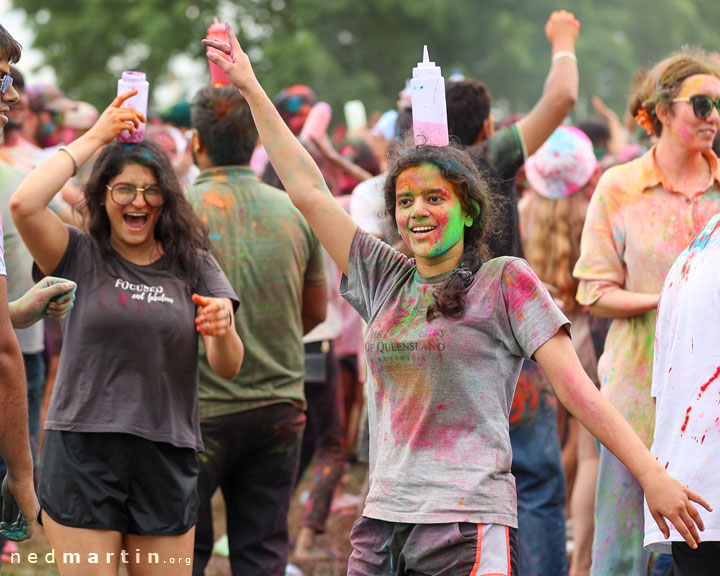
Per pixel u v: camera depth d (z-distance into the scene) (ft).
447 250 32.07
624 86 262.88
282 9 252.21
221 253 44.62
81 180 52.95
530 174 57.88
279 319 45.16
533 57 262.06
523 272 31.30
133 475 37.55
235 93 45.73
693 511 29.53
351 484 78.89
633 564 42.57
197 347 39.29
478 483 30.30
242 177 46.14
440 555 30.19
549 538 46.01
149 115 76.33
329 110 67.05
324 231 34.22
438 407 30.94
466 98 45.11
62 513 36.83
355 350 75.15
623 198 43.65
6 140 57.93
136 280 38.73
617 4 285.23
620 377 43.47
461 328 31.07
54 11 279.08
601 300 43.45
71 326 38.06
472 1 259.19
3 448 31.99
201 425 43.80
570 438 63.67
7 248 51.60
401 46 253.44
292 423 45.47
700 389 33.30
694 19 291.17
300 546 58.90
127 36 266.16
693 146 42.37
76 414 37.19
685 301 34.09
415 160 32.07
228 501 45.98
